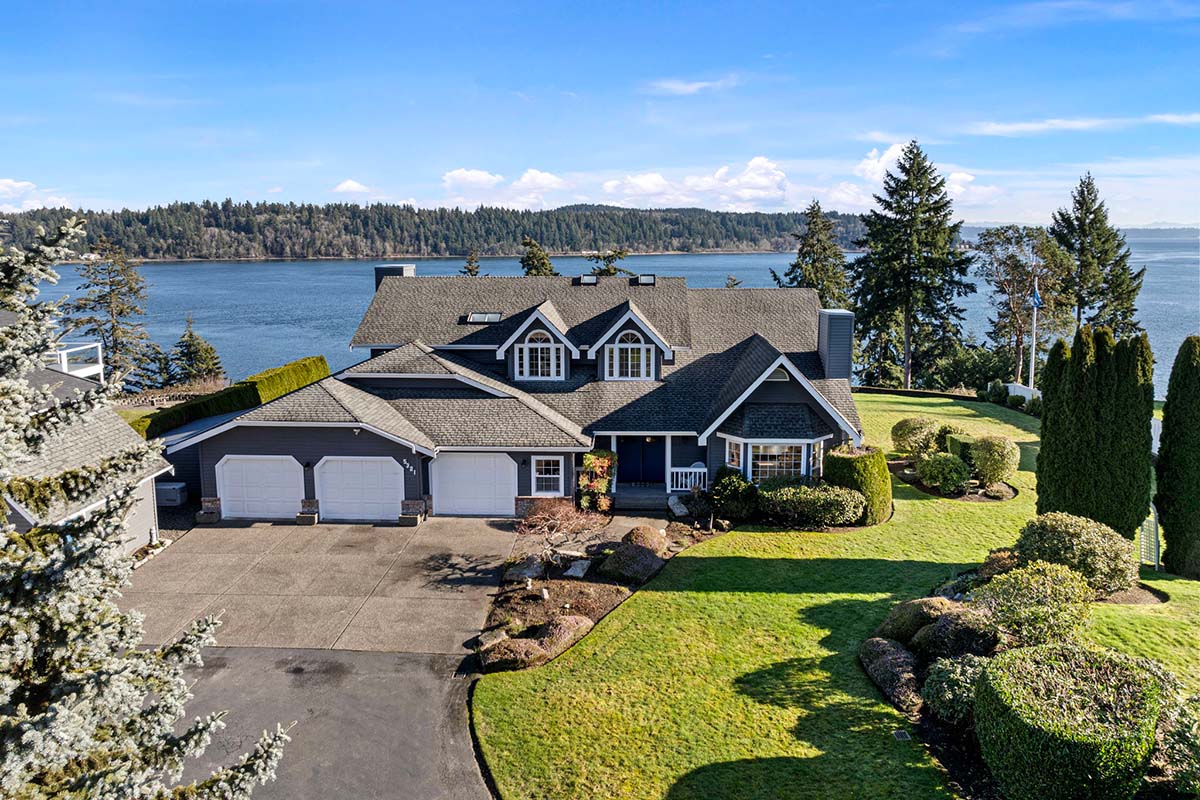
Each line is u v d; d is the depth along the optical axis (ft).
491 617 65.87
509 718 51.34
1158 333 366.43
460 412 95.71
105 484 29.30
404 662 58.85
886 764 45.06
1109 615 58.03
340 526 88.43
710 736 48.65
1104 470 69.87
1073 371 70.79
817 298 119.96
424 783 45.57
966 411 152.05
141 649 60.13
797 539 84.02
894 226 193.98
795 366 96.78
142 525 80.23
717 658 58.08
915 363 224.33
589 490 92.73
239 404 127.95
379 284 124.06
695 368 107.76
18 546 27.04
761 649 59.26
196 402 118.32
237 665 58.29
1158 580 67.97
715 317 116.88
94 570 27.32
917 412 149.89
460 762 47.47
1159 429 109.29
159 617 65.72
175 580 73.36
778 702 52.03
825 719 49.88
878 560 77.46
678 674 55.98
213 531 86.69
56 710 25.39
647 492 97.86
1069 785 36.58
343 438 88.53
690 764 46.14
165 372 216.33
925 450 111.55
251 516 90.58
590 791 44.21
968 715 46.09
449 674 57.26
